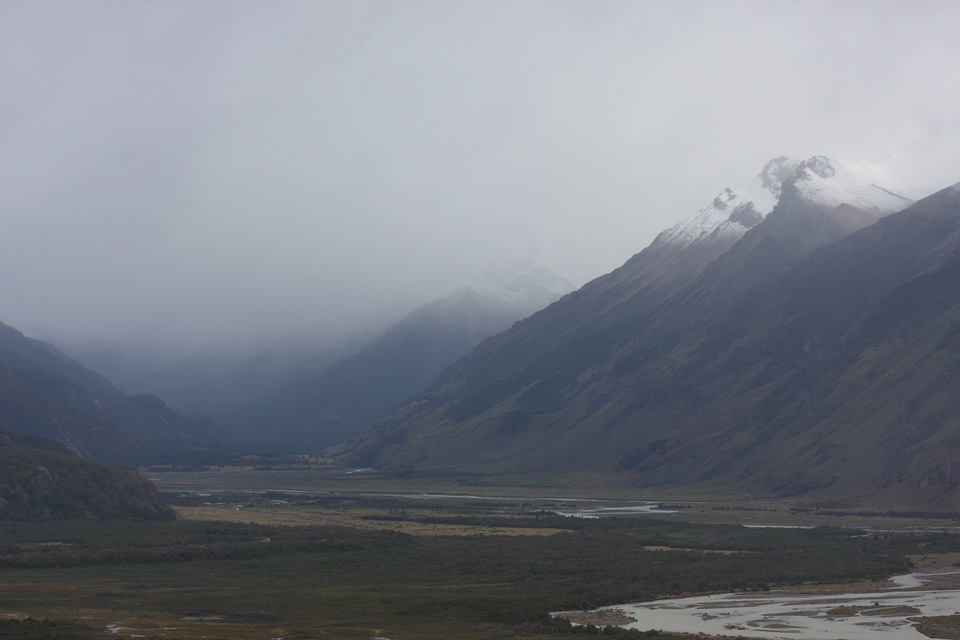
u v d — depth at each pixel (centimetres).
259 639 15775
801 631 17012
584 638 15962
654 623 17888
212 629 16762
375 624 17525
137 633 16188
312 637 16100
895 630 17062
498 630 16738
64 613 18150
